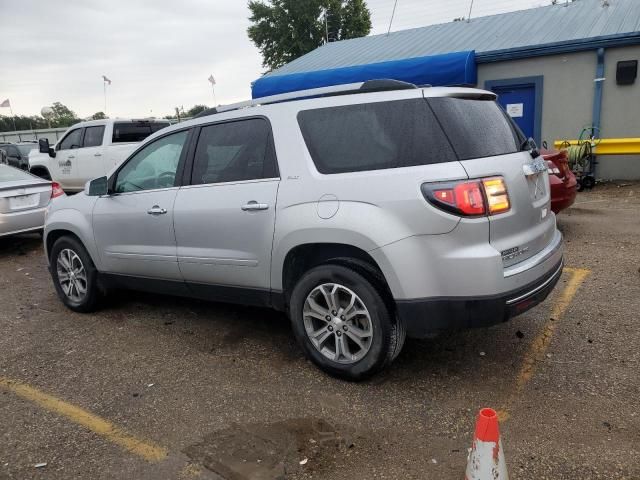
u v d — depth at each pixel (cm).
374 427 308
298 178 359
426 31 1573
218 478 271
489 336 420
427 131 326
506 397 332
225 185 400
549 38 1202
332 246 354
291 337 442
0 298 599
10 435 318
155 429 317
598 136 1173
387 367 368
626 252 627
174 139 447
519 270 321
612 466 263
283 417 322
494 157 329
